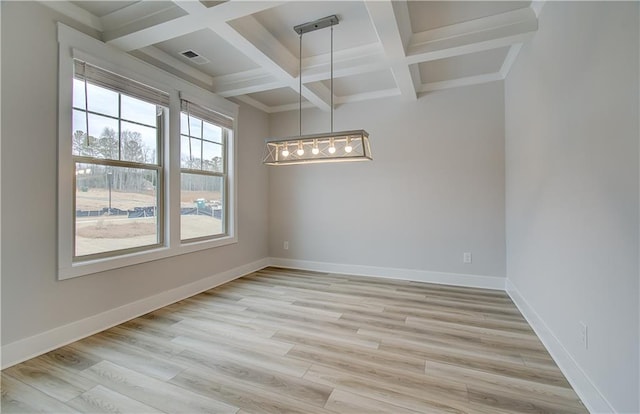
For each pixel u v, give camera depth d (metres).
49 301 2.26
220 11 2.19
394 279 4.22
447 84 3.89
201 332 2.56
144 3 2.35
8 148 2.04
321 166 4.71
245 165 4.53
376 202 4.37
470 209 3.87
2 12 2.01
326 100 4.19
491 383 1.86
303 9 2.45
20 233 2.11
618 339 1.40
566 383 1.86
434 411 1.62
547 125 2.27
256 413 1.61
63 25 2.32
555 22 2.11
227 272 4.14
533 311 2.64
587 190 1.68
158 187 3.22
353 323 2.74
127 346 2.31
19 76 2.09
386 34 2.46
